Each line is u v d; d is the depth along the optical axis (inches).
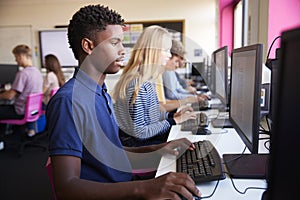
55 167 30.6
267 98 55.4
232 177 39.0
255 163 42.6
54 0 211.8
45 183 102.4
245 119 42.7
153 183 29.6
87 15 35.7
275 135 18.2
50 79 160.1
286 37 16.9
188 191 29.9
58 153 30.7
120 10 206.1
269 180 18.8
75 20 36.4
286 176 17.3
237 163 42.8
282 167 17.6
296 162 16.3
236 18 173.6
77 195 28.8
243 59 44.7
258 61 35.1
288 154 17.0
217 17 187.8
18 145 142.7
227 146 52.3
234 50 52.9
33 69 145.3
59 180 29.9
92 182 29.9
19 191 96.3
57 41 213.3
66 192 29.2
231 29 177.6
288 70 16.9
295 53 16.2
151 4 202.8
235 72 51.8
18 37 219.1
